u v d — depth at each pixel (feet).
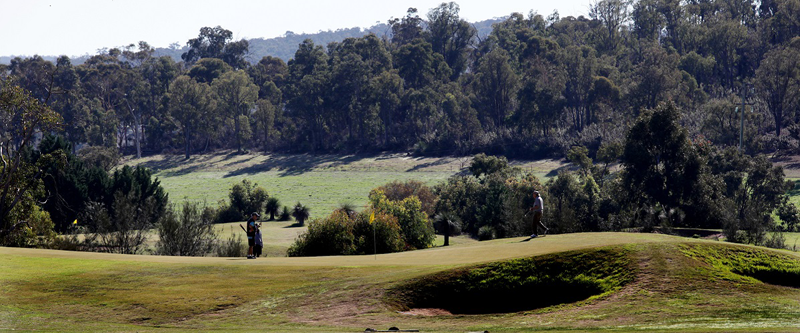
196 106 553.64
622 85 445.78
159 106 595.47
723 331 38.17
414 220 145.48
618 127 404.57
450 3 651.66
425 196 249.96
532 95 442.91
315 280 56.03
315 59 625.41
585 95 453.17
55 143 231.71
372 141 535.60
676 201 216.74
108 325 46.14
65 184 213.25
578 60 451.12
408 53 561.02
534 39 519.60
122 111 613.52
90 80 636.89
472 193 235.40
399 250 117.60
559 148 422.00
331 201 333.21
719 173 237.86
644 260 52.49
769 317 42.29
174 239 127.75
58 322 46.91
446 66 579.89
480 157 267.18
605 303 47.44
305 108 534.37
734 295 46.83
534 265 53.16
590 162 304.30
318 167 474.90
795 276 51.65
